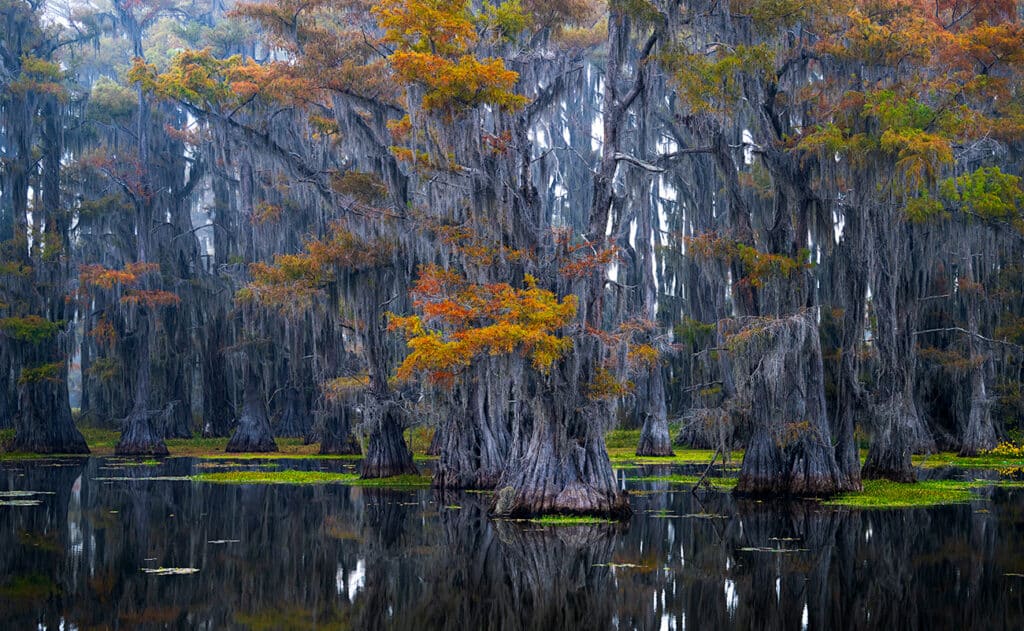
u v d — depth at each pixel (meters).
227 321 64.12
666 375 65.56
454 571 20.11
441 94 27.36
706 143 36.62
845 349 33.62
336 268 39.59
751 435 34.09
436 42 28.06
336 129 43.59
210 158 58.94
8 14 60.56
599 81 69.50
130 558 21.31
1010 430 52.47
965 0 38.97
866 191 31.88
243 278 60.44
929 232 35.91
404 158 31.91
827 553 22.09
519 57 33.69
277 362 64.56
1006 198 36.50
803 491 33.03
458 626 15.71
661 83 33.59
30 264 57.75
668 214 66.19
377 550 22.55
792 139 33.19
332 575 19.64
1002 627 15.50
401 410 40.72
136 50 69.56
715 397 53.78
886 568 20.20
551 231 29.83
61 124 60.47
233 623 15.71
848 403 33.91
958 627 15.51
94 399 69.94
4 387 61.62
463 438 37.31
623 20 30.89
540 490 28.33
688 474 43.78
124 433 57.38
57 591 17.92
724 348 32.28
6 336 55.16
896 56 33.03
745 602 17.22
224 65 45.97
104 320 56.81
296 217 58.69
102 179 63.75
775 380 30.84
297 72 39.88
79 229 64.25
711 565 20.56
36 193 62.97
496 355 26.55
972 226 37.06
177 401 61.56
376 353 40.25
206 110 44.72
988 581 19.00
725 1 31.25
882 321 34.88
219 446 64.12
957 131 32.59
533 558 21.47
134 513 28.75
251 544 23.28
